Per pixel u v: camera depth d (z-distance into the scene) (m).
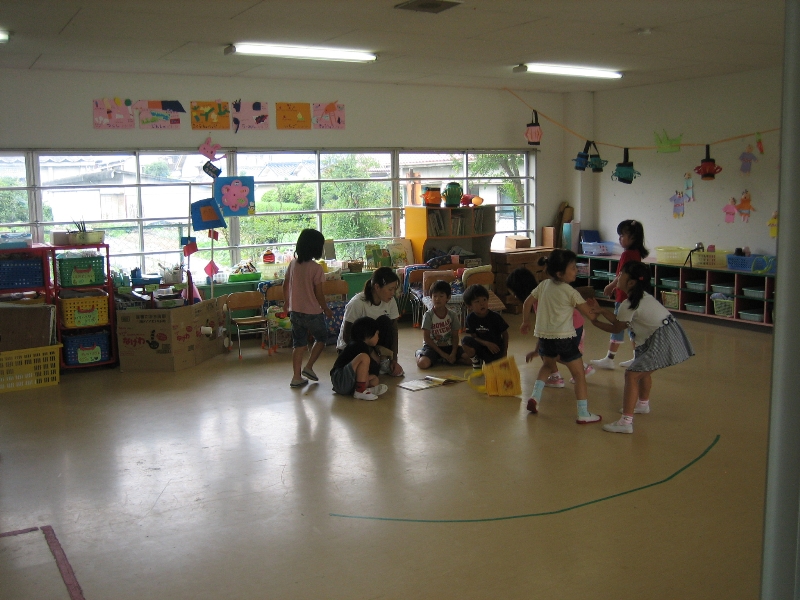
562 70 7.75
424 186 8.79
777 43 6.36
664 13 5.18
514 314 9.00
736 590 2.75
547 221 10.09
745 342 7.22
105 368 6.58
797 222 1.16
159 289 6.91
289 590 2.82
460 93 9.13
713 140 8.48
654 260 9.11
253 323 7.18
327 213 8.45
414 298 8.15
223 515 3.50
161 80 7.35
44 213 6.98
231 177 7.75
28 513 3.55
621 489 3.72
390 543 3.19
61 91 6.89
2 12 4.70
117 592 2.83
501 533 3.26
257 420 4.98
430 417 4.98
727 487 3.72
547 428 4.70
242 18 5.05
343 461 4.18
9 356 5.79
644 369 4.46
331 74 7.75
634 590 2.77
